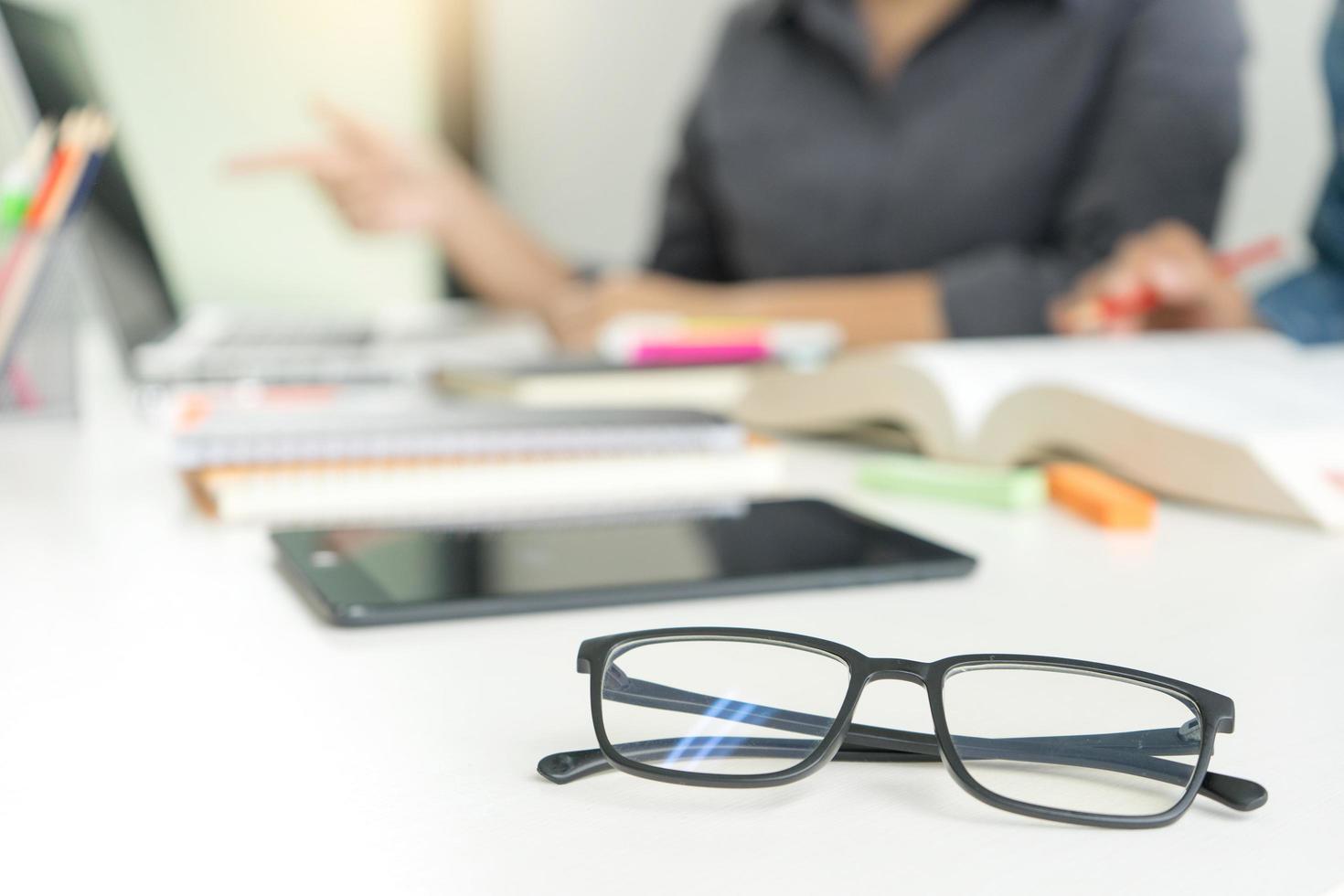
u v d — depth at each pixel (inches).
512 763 9.8
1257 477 19.3
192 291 70.2
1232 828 8.8
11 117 35.9
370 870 7.9
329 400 32.9
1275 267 56.1
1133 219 47.1
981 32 53.9
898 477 22.4
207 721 10.6
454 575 14.8
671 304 49.1
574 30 79.0
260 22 70.5
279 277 72.4
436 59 75.6
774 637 10.6
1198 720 9.5
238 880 7.8
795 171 57.5
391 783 9.4
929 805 9.1
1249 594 15.1
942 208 54.7
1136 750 9.5
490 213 59.8
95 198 31.3
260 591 15.1
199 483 20.2
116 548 17.5
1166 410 20.9
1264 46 57.9
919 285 46.8
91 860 8.0
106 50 66.1
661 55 81.9
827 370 27.4
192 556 17.0
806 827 8.7
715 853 8.3
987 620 13.9
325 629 13.4
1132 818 8.7
